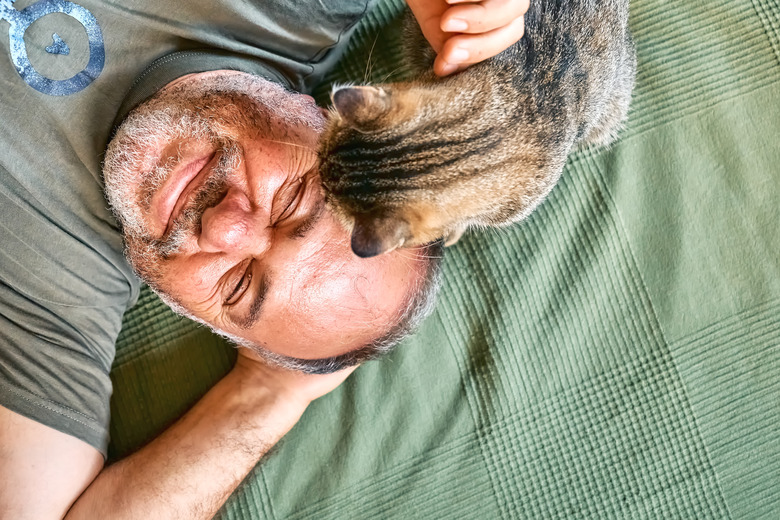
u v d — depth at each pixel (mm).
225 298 649
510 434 752
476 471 750
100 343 711
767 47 772
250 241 607
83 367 696
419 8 636
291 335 657
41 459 674
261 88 664
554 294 764
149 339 756
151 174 637
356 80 777
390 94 606
